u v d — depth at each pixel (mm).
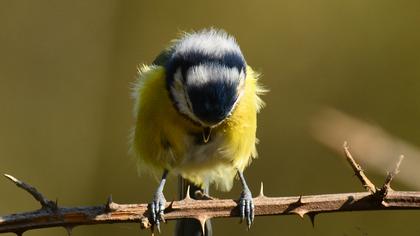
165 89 7949
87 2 13938
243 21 14117
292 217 12539
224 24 14125
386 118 13203
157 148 8117
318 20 13867
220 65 7891
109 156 13625
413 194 5855
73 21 13938
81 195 13461
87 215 6082
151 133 8078
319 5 13906
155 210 7387
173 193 13273
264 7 14102
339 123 6867
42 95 13867
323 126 6844
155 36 13883
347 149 5957
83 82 13859
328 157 12844
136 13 13930
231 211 6367
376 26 13648
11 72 13906
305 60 13805
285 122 13453
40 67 13953
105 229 12875
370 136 6660
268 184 13031
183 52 8070
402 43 13484
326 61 13734
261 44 13984
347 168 12656
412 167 6613
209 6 14219
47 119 13781
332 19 13836
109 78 13867
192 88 7766
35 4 14188
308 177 12914
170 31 13906
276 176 13062
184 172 8531
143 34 13891
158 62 8578
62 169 13547
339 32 13789
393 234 12188
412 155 6625
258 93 8555
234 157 8234
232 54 8062
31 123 13766
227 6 14188
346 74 13578
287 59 13844
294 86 13719
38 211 5992
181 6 13984
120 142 13641
